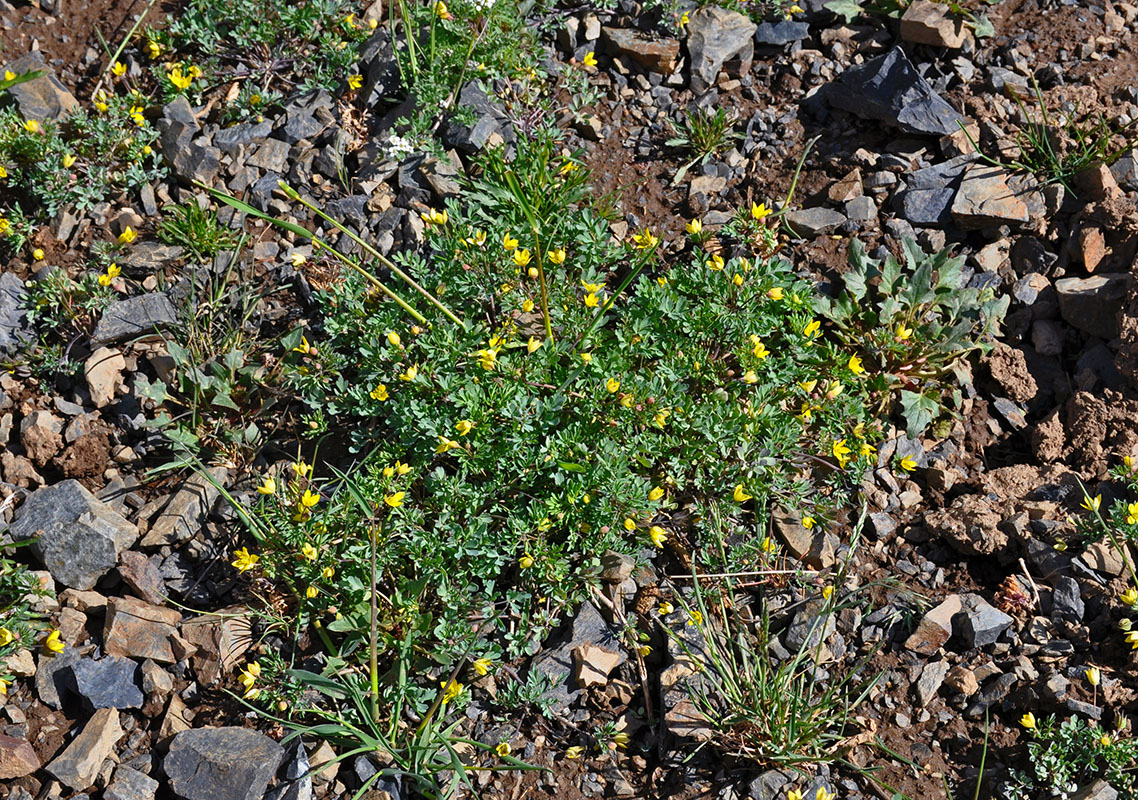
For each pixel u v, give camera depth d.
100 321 1.18
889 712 1.08
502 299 1.16
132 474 1.16
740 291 1.15
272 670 1.08
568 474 1.11
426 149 1.24
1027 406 1.18
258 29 1.29
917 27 1.28
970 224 1.22
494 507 1.11
